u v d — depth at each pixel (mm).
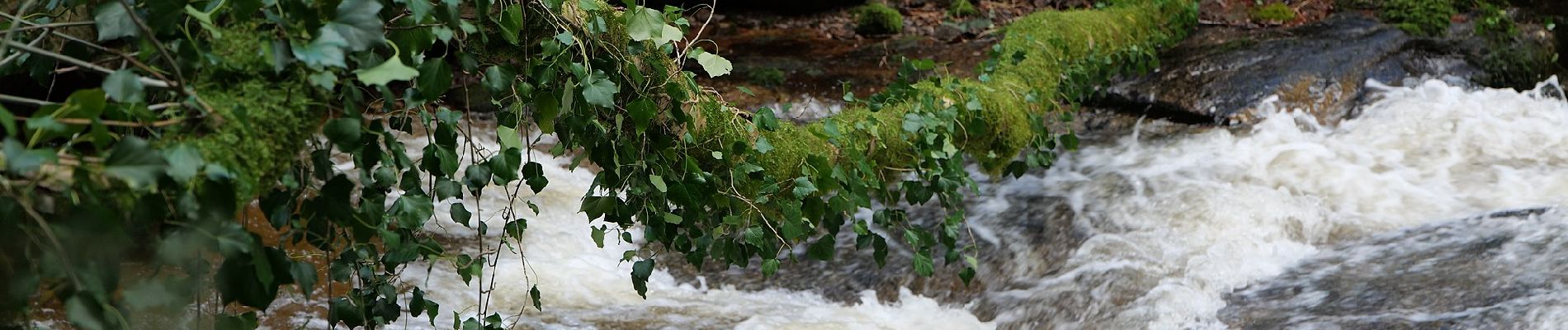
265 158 1568
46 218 1425
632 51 2383
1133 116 5332
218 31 1564
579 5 2281
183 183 1407
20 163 1237
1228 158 4719
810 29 6828
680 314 3646
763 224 2822
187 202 1448
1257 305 3477
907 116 3061
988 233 4156
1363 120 5168
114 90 1443
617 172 2465
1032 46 4855
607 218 2580
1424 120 5043
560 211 4430
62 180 1376
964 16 6871
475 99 5227
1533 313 3035
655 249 4137
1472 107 5164
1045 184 4582
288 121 1610
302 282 1715
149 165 1342
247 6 1569
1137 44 5668
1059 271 3846
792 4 6992
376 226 2049
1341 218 4109
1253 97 5258
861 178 2939
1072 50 5086
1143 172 4617
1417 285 3396
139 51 1605
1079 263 3859
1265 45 5941
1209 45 6043
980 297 3775
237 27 1647
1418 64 5738
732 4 7125
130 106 1477
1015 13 6859
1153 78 5555
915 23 6797
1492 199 4199
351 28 1559
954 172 3111
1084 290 3678
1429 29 6172
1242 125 5086
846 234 4203
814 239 4180
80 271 1426
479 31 2129
